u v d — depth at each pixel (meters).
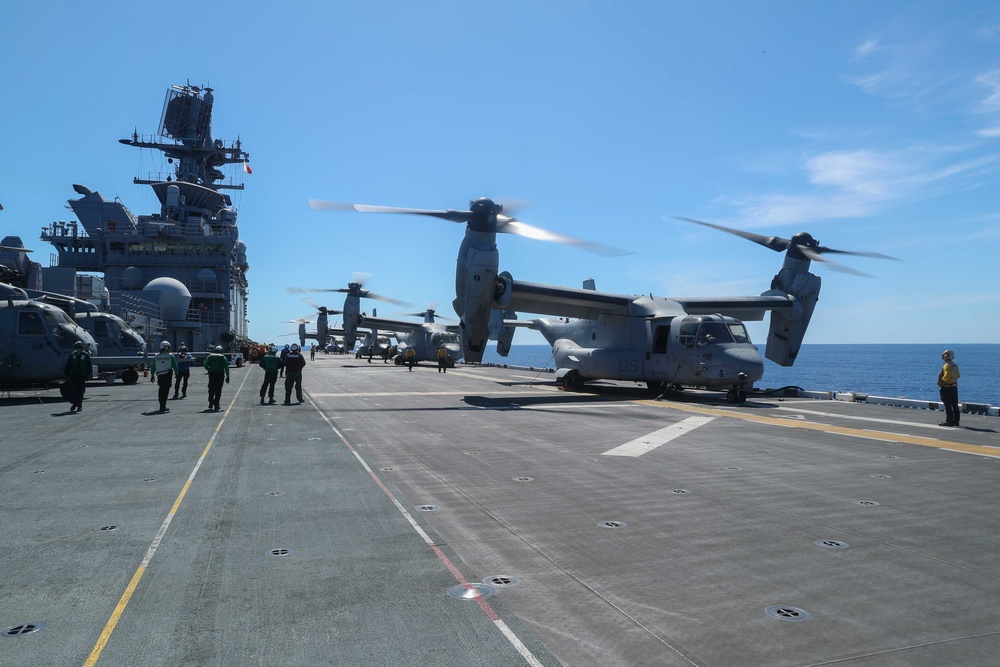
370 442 12.36
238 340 63.41
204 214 58.72
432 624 4.31
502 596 4.80
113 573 5.27
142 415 16.78
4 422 15.23
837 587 4.99
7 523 6.75
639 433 13.69
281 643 4.02
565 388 26.36
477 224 21.12
